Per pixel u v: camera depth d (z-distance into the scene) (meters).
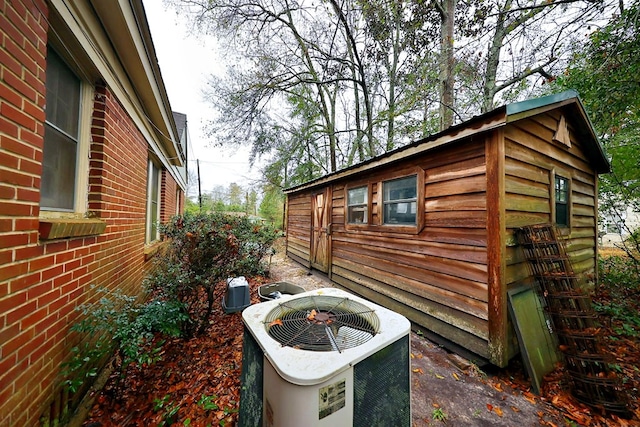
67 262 1.65
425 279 3.11
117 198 2.52
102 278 2.18
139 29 2.24
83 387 1.84
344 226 4.88
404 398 1.22
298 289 3.71
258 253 3.39
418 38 6.38
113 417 1.71
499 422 1.76
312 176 13.62
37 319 1.35
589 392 1.94
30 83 1.30
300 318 1.31
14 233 1.19
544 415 1.83
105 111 2.21
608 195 5.34
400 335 1.20
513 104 2.27
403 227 3.46
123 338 1.80
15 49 1.20
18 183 1.22
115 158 2.46
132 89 2.88
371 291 4.07
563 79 5.08
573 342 2.10
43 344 1.40
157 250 4.41
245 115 9.34
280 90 9.65
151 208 4.49
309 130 12.30
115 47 2.28
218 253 2.79
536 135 2.90
